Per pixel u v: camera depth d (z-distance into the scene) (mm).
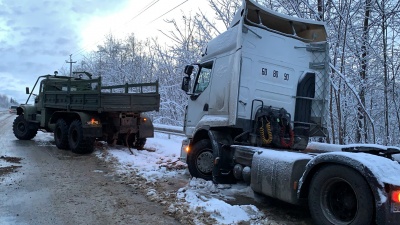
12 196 5652
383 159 3848
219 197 5855
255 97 6523
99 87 9695
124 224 4488
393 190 3527
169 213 4910
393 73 10617
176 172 7820
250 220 4578
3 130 18422
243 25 6336
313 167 4340
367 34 10641
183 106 18281
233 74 6180
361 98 10773
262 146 6516
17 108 13930
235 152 6109
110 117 10852
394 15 10062
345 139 10945
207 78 7219
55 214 4840
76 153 10359
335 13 10398
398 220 3516
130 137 11492
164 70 20109
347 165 3887
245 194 6051
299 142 7008
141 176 7246
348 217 4000
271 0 11398
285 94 6926
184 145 7762
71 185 6496
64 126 11047
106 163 8805
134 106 10547
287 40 7016
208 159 6812
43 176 7164
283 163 4797
